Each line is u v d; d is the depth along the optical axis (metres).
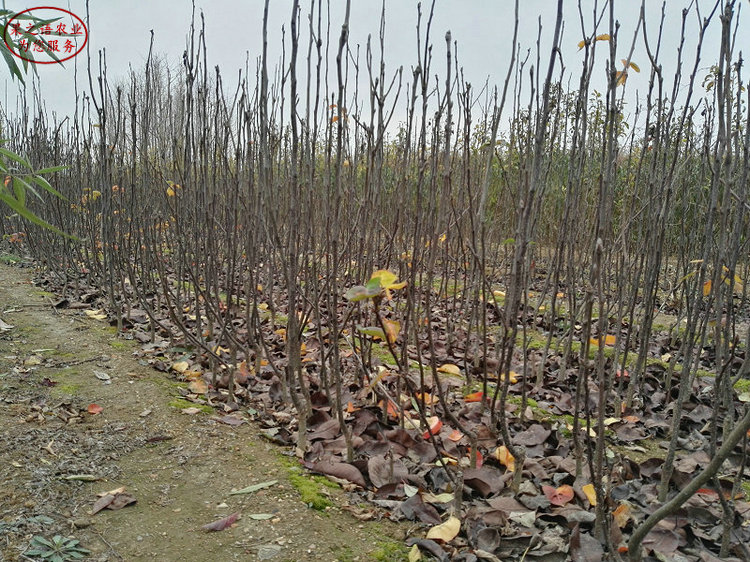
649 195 2.21
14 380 2.09
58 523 1.30
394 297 3.52
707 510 1.49
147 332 2.81
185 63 2.46
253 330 2.37
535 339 3.21
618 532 1.36
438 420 1.75
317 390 2.18
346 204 2.88
